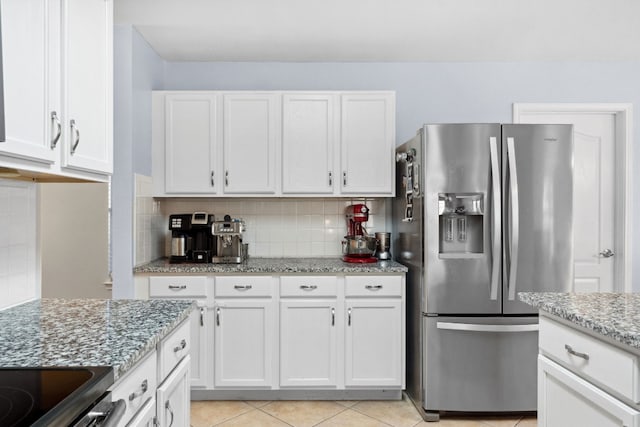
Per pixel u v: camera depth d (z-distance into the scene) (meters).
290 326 2.86
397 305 2.86
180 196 3.14
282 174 3.13
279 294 2.87
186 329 1.68
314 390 2.93
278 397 2.93
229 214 3.48
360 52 3.27
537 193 2.59
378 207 3.49
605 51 3.27
